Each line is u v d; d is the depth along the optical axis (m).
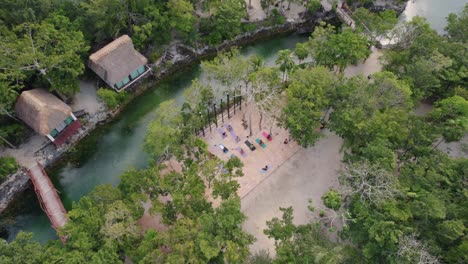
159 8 58.62
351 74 61.31
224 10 58.50
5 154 51.75
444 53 54.34
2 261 35.00
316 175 50.38
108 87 57.44
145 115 58.50
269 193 48.94
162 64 61.78
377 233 37.59
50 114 49.47
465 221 38.50
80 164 53.59
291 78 51.53
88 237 38.50
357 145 47.56
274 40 67.88
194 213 41.12
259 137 53.50
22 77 49.16
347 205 44.88
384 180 40.56
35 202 50.19
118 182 51.75
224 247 39.25
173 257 35.78
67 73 52.38
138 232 41.00
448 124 48.03
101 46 59.62
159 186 43.56
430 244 38.09
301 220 46.84
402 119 45.53
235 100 56.44
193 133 51.00
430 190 40.81
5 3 52.09
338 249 36.88
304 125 46.53
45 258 37.00
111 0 54.41
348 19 66.00
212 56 64.69
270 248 44.84
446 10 72.50
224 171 47.09
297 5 69.25
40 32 50.16
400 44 59.81
